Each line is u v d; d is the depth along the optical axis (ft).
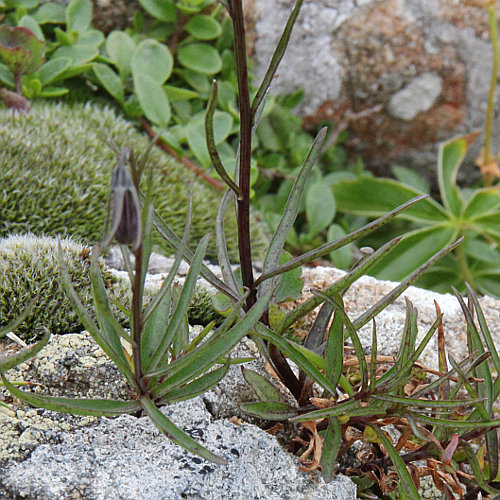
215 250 1.89
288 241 2.21
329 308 1.48
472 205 2.24
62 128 1.86
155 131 2.05
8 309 1.52
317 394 1.48
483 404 1.41
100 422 1.41
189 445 1.33
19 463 1.38
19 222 1.75
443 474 1.44
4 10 2.18
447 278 2.27
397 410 1.40
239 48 1.34
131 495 1.36
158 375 1.37
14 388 1.33
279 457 1.41
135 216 1.28
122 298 1.56
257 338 1.44
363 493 1.46
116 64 2.11
